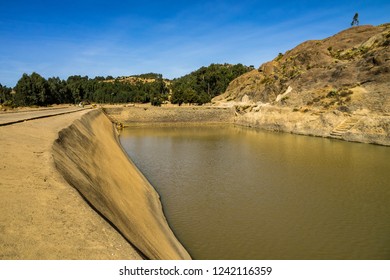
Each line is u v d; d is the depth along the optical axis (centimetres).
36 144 1537
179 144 5400
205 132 7419
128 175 2448
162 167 3581
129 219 1283
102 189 1391
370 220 2073
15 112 4888
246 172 3312
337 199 2464
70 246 699
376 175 3131
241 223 2031
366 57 7125
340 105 6431
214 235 1862
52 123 2670
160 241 1421
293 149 4728
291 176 3138
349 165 3575
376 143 5028
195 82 16000
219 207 2303
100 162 2073
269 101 9844
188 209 2267
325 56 9425
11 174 1045
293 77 9319
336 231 1919
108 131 5606
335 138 5822
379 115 5472
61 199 916
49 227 760
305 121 6912
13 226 738
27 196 899
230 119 9950
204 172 3325
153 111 9788
